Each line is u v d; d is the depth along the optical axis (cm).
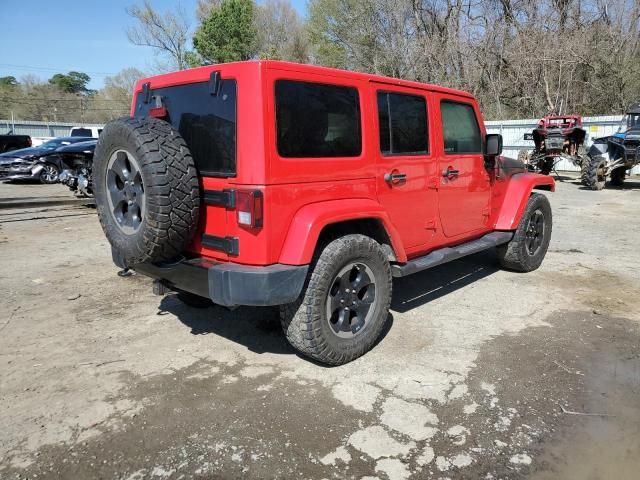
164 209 308
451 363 365
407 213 417
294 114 322
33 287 540
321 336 340
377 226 385
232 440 278
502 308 475
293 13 4003
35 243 745
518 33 2630
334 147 349
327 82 344
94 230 842
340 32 3159
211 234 335
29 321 447
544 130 1477
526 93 2641
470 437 280
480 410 305
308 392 327
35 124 4278
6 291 527
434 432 284
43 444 276
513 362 366
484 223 535
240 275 309
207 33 3650
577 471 254
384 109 389
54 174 1521
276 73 312
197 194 322
